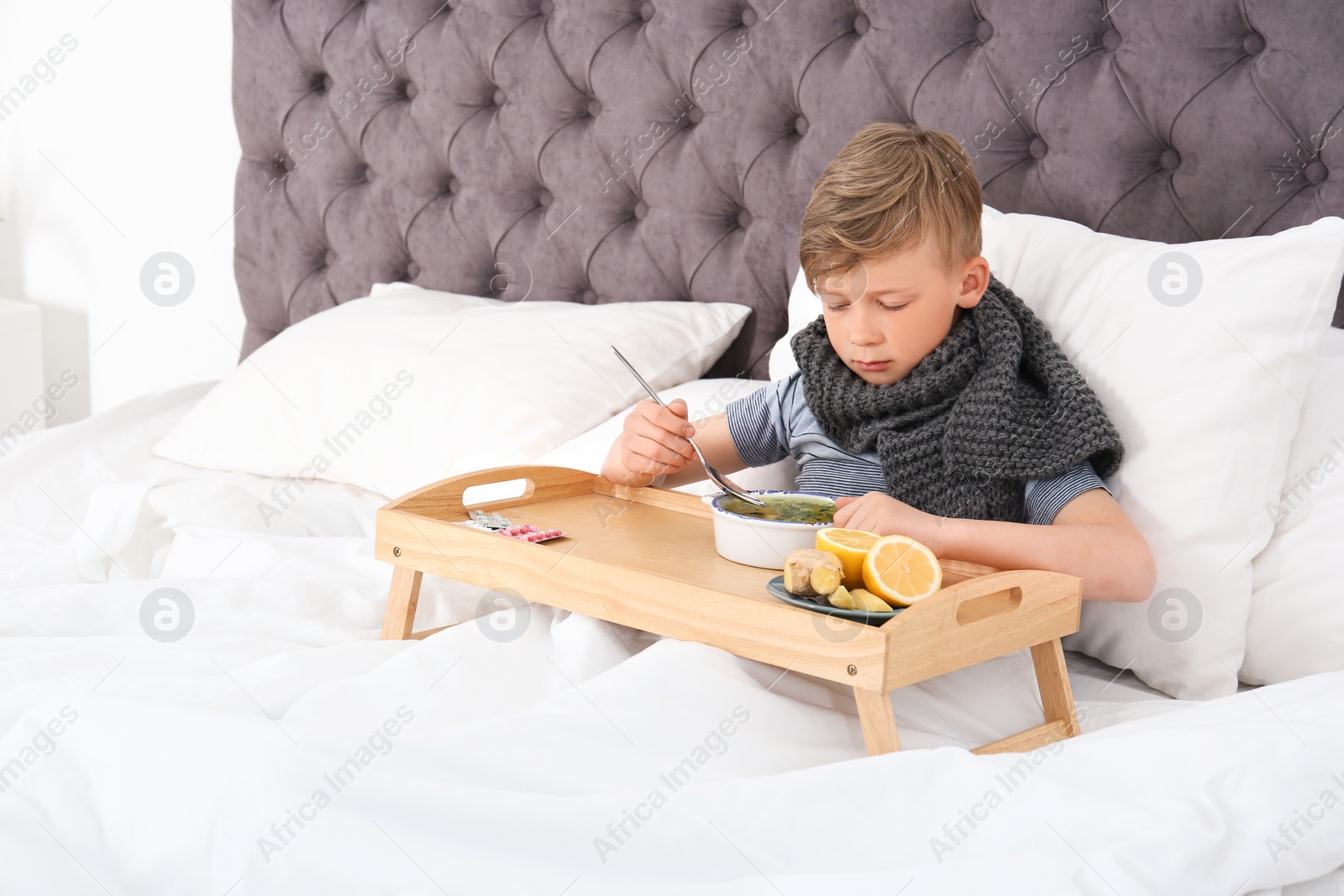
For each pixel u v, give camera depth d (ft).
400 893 2.01
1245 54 4.17
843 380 3.54
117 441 5.60
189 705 2.49
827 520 3.12
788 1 5.12
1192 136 4.25
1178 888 2.02
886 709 2.44
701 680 2.64
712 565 3.05
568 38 5.78
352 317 5.52
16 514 4.75
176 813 2.20
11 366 7.72
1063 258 3.81
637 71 5.59
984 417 3.23
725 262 5.51
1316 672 3.22
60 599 3.48
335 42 6.56
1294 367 3.24
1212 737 2.35
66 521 4.69
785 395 3.93
